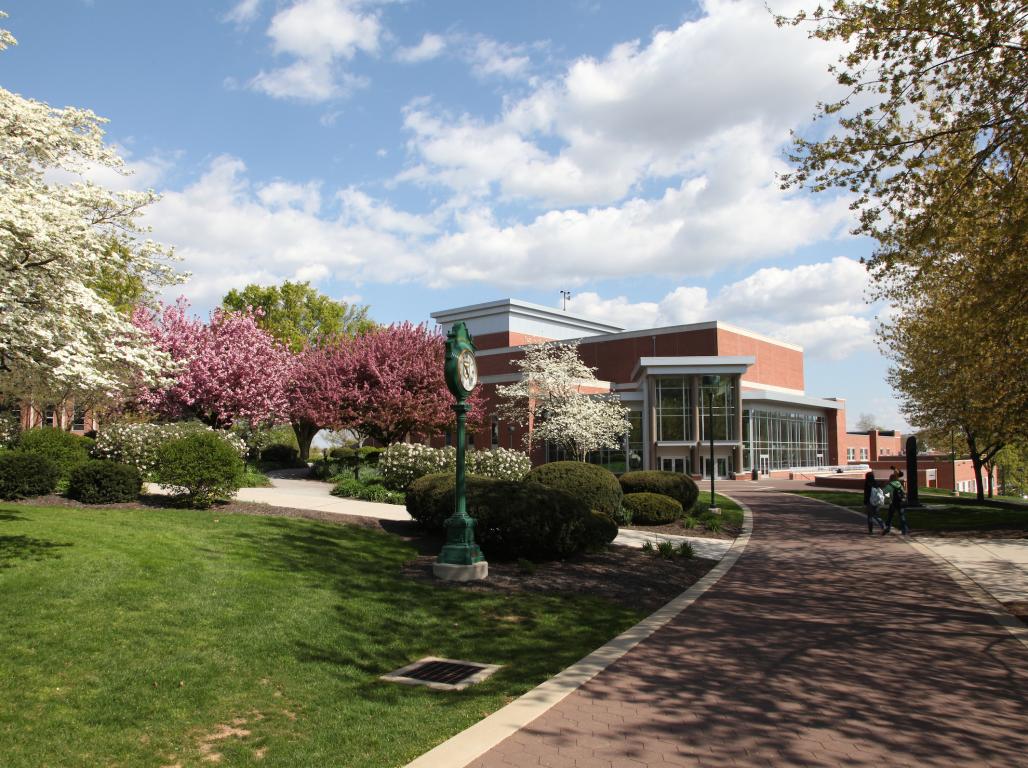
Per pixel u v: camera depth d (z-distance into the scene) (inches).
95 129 394.9
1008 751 178.5
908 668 247.3
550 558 444.1
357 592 336.2
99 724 185.5
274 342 1325.0
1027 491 2449.6
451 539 386.9
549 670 244.1
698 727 193.0
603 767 167.2
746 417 1867.6
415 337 1069.1
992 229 404.5
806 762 171.6
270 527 474.0
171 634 254.4
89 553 346.6
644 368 1786.4
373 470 865.5
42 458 565.3
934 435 1086.4
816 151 416.5
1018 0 354.0
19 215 285.0
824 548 559.8
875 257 428.5
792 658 258.7
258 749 176.1
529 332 2559.1
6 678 207.5
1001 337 486.6
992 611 336.2
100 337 334.0
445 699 214.7
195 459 531.2
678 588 393.1
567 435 1403.8
